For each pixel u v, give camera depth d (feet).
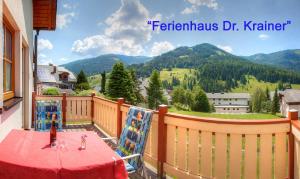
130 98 206.28
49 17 28.43
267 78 529.45
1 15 9.27
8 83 13.62
